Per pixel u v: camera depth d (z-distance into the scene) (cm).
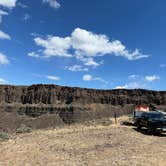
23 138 1588
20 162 1128
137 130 2116
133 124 2428
